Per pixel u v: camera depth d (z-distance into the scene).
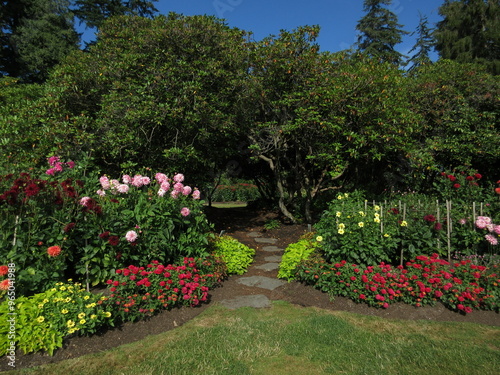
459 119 7.68
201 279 4.24
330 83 7.14
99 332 3.20
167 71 6.52
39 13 18.78
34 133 6.14
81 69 6.73
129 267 3.84
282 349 3.05
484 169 8.13
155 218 4.46
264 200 12.44
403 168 8.26
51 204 3.98
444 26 19.86
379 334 3.33
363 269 4.33
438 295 3.79
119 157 6.83
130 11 20.33
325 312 3.90
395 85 6.93
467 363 2.77
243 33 7.78
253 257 6.64
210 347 3.06
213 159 8.67
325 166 8.77
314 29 7.22
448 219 5.00
